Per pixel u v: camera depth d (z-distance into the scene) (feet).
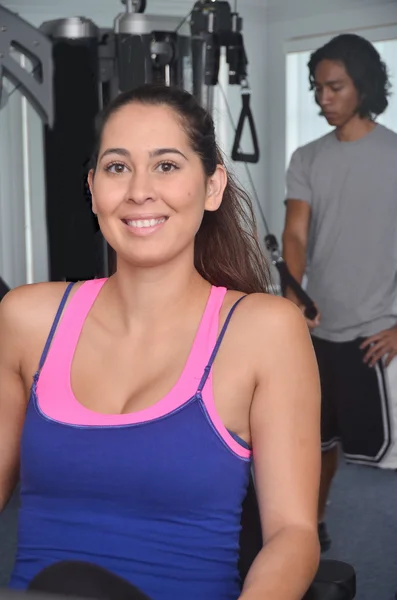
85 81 8.13
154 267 4.62
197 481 4.28
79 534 4.39
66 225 8.16
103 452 4.32
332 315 9.17
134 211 4.50
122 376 4.64
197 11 8.67
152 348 4.66
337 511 9.40
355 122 9.05
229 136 11.03
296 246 9.34
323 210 9.19
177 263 4.66
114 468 4.30
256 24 10.73
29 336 4.91
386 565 8.33
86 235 8.16
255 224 5.42
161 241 4.54
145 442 4.30
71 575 3.94
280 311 4.67
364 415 9.02
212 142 4.73
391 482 10.06
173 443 4.30
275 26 10.71
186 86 8.47
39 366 4.78
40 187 10.92
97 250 8.19
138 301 4.69
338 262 9.12
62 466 4.38
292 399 4.58
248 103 9.16
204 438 4.33
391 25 9.77
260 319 4.65
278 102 10.96
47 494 4.47
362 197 8.95
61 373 4.69
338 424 9.16
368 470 10.36
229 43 8.79
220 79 9.18
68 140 8.13
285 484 4.47
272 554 4.24
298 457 4.53
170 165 4.55
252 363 4.58
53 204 8.18
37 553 4.45
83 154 8.13
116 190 4.54
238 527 4.49
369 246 8.98
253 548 4.55
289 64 10.77
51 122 8.13
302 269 9.35
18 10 11.10
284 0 10.53
